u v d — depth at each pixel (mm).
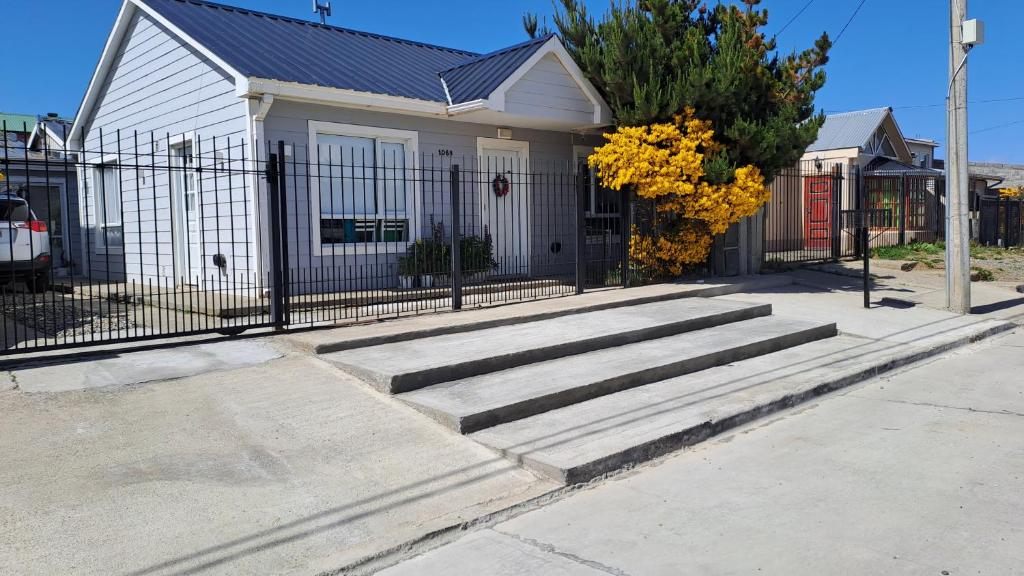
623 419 5945
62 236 16203
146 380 6250
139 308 10258
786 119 12016
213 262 10812
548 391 6254
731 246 14148
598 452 5094
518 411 5945
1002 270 17219
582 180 11266
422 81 12383
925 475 4859
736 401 6500
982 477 4801
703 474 5039
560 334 8164
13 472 4484
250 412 5676
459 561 3812
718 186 11852
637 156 11477
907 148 24344
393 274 11484
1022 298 13180
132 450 4902
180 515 4121
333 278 10734
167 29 11336
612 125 13133
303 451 5070
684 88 11531
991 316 11328
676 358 7609
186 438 5141
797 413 6566
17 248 10602
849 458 5254
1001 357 8867
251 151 9797
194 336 7836
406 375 6258
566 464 4844
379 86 11148
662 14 12297
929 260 17250
